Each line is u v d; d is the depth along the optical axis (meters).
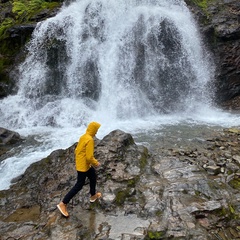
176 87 15.61
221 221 6.21
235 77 16.23
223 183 7.61
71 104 14.29
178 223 6.00
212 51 16.23
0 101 15.02
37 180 8.17
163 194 7.00
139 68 15.29
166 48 15.66
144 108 14.80
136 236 5.60
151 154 9.23
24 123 13.87
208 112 15.07
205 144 10.22
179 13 16.73
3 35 16.75
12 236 6.02
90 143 6.10
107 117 14.02
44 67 15.38
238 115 14.26
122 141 8.95
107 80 14.95
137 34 15.50
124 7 16.16
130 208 6.57
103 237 5.62
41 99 14.98
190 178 7.70
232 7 17.31
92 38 15.49
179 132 11.65
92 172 6.44
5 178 8.80
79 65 15.15
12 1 20.09
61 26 15.47
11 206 7.23
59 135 12.05
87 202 6.80
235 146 9.95
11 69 15.89
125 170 7.97
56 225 6.11
